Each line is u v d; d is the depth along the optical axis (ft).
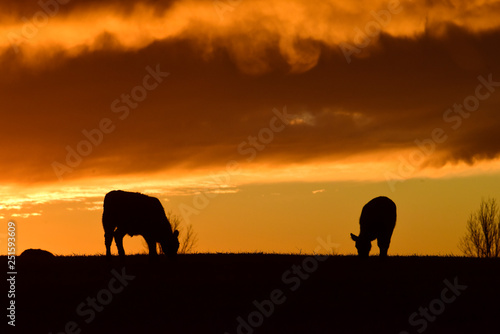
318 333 226.58
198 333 226.79
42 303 263.70
